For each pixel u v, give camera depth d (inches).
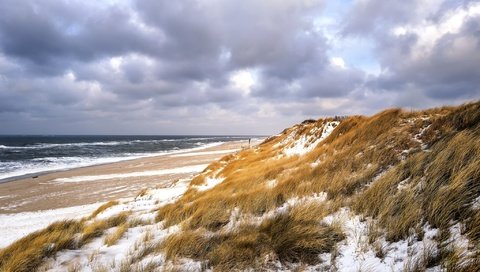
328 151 472.1
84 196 848.3
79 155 2315.5
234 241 219.0
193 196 527.5
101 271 203.3
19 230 539.2
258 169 611.2
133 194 840.3
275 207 288.8
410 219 179.3
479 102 313.3
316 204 251.9
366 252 173.8
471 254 138.1
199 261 206.8
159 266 205.3
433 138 307.1
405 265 148.2
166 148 3316.9
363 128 467.5
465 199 172.9
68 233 312.0
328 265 173.9
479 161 195.9
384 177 247.8
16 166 1592.0
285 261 187.3
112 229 336.8
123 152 2667.3
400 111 442.0
